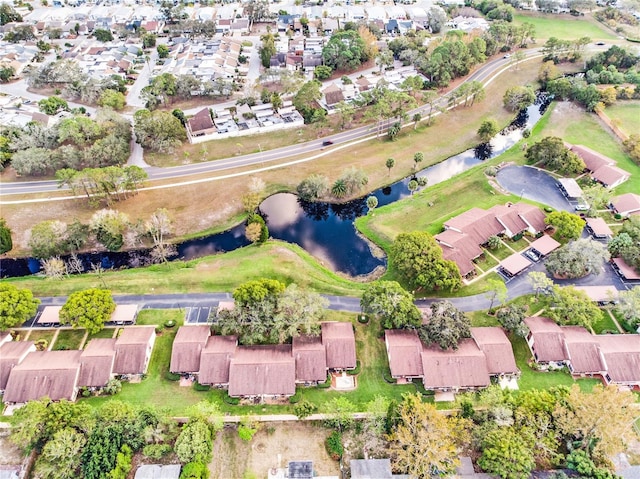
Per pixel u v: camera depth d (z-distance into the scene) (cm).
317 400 9762
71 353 10288
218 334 10912
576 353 10112
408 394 9212
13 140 17062
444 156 17912
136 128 17588
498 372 9969
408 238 12125
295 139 18612
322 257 13700
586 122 19188
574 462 8131
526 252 13038
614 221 14112
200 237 14450
